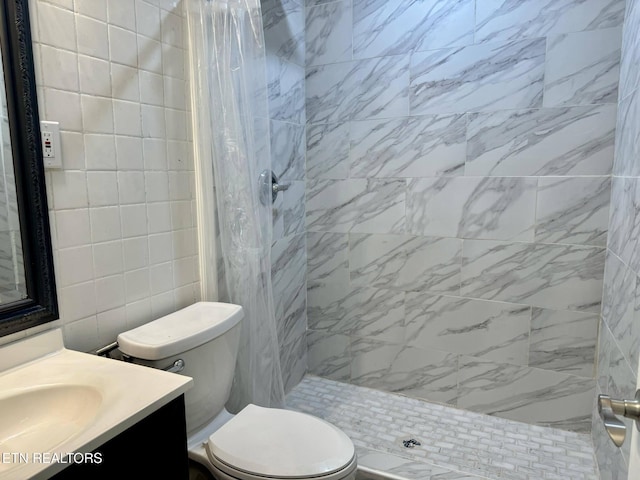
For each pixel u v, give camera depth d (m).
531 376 2.04
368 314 2.34
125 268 1.35
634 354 1.31
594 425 1.88
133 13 1.32
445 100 2.03
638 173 1.38
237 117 1.58
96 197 1.24
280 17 2.05
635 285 1.34
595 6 1.74
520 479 1.70
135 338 1.25
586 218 1.85
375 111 2.18
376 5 2.11
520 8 1.86
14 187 1.05
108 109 1.26
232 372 1.49
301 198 2.35
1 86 1.02
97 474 0.81
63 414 0.97
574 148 1.84
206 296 1.66
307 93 2.31
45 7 1.08
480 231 2.04
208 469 1.29
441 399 2.23
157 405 0.91
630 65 1.56
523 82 1.89
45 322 1.12
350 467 1.22
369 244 2.28
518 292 2.01
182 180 1.54
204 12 1.52
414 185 2.14
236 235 1.65
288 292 2.29
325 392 2.36
